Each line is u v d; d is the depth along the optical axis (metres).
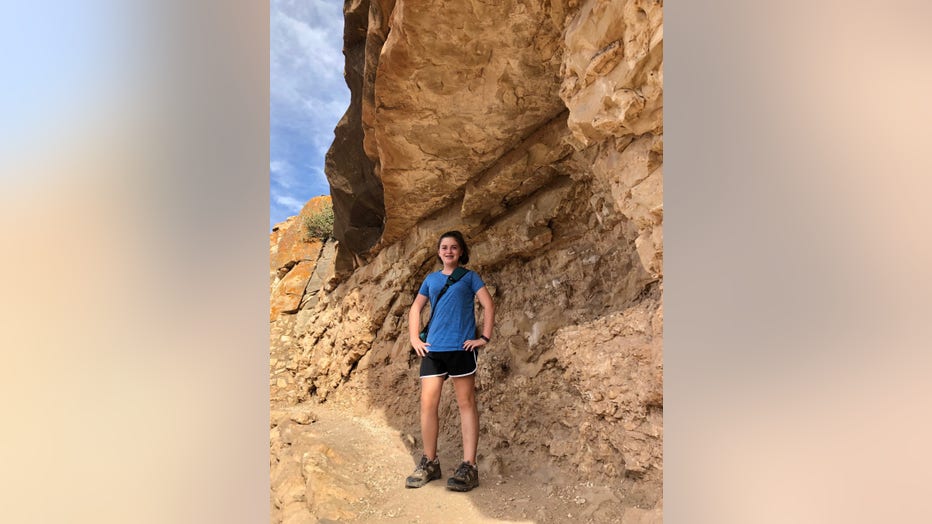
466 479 2.88
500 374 3.61
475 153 3.73
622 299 3.05
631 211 2.32
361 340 5.53
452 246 3.27
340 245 6.66
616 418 2.51
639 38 1.93
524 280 3.93
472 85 3.13
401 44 2.91
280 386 6.84
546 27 2.66
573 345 2.81
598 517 2.39
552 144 3.40
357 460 3.53
